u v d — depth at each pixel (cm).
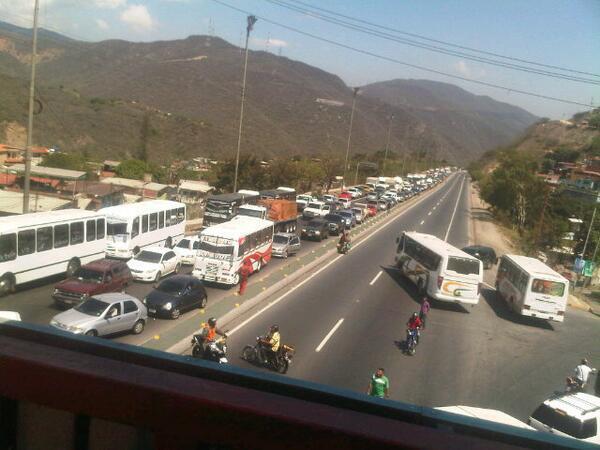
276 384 175
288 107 16862
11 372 179
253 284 2561
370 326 2092
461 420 165
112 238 2709
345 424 155
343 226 4531
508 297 2762
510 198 6694
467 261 2522
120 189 4216
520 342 2197
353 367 1636
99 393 170
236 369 181
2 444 183
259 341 1566
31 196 3719
